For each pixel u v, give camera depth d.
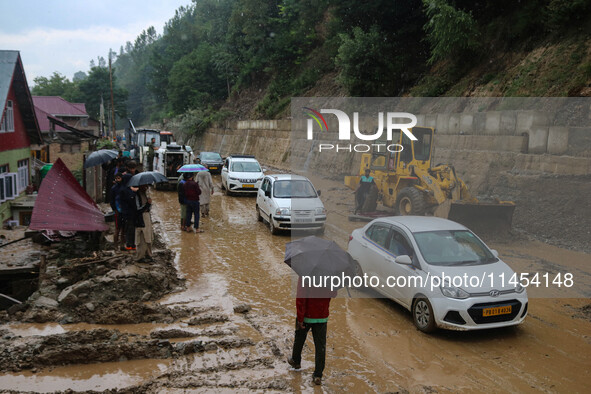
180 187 13.14
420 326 6.68
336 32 33.62
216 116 54.62
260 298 8.05
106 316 7.02
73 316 7.13
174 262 10.14
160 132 37.31
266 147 36.56
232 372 5.53
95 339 6.25
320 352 5.21
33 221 9.70
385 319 7.17
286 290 8.47
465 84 20.20
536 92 15.95
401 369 5.57
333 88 32.12
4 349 5.89
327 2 30.97
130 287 7.92
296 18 46.81
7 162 19.33
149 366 5.69
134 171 10.17
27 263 10.13
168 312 7.29
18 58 19.17
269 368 5.63
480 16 21.94
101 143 38.34
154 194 21.27
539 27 18.38
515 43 19.31
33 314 7.09
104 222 11.30
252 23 48.31
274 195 13.27
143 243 9.16
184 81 64.69
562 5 16.89
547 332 6.62
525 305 6.43
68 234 12.05
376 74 24.48
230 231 13.45
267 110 42.03
